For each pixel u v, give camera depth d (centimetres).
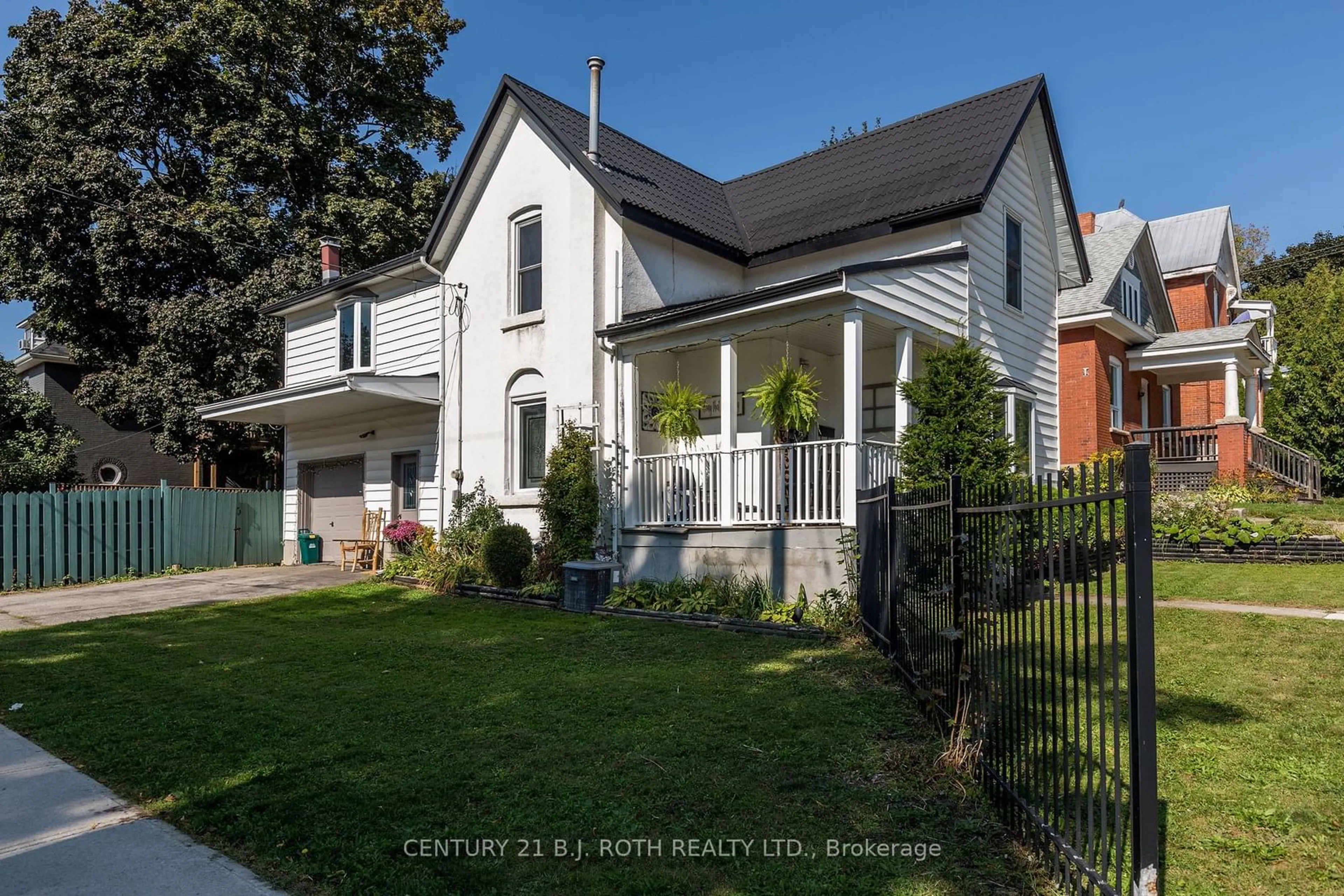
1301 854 364
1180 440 1930
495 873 371
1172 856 363
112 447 2891
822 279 962
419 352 1639
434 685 709
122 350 2458
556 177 1360
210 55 2386
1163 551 1179
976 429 921
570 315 1312
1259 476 1775
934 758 492
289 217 2588
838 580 959
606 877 365
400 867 378
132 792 482
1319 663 634
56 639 980
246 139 2386
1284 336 3797
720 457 1109
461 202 1514
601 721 589
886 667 710
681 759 506
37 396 2366
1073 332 1872
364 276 1702
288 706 650
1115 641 284
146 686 728
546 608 1140
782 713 594
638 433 1239
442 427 1555
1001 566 418
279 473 2695
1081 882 318
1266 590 916
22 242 2294
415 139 2838
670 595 1059
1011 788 398
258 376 2203
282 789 476
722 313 1061
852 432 967
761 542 1037
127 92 2309
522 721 593
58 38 2317
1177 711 548
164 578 1683
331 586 1446
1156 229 2886
